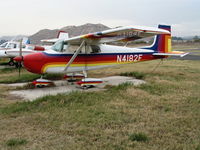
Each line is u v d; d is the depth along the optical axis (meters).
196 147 2.85
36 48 13.72
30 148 2.88
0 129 3.54
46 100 5.20
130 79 8.67
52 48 7.54
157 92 5.95
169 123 3.75
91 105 4.83
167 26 9.62
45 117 4.03
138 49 8.98
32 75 9.61
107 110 4.41
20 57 6.98
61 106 4.74
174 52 9.77
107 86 7.12
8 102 5.28
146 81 7.94
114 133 3.35
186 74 9.41
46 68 7.25
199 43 69.00
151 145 2.97
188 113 4.25
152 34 7.33
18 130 3.49
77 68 7.75
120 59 8.55
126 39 8.20
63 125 3.65
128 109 4.50
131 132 3.35
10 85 7.71
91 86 7.24
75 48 7.64
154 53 9.32
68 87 7.34
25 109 4.54
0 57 14.02
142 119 3.92
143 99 5.26
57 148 2.88
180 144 2.97
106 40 7.66
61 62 7.43
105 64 8.30
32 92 6.55
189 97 5.41
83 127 3.57
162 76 8.84
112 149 2.84
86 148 2.88
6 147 2.92
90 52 7.89
